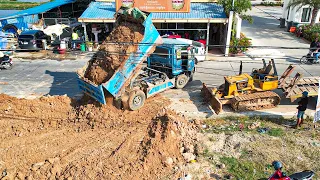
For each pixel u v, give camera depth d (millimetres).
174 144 11930
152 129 12734
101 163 10820
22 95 17828
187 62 17953
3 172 10383
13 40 26844
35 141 12344
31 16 30609
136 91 14836
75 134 12938
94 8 26922
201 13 25109
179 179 10461
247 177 10695
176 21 24266
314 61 22641
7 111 14102
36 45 26719
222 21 24125
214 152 12125
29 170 10562
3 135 12617
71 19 31016
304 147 12289
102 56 14914
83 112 13953
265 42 28719
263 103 15586
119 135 12773
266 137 13016
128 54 14109
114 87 14109
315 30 28984
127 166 10672
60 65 23250
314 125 14156
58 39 27562
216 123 14492
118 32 15312
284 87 15984
